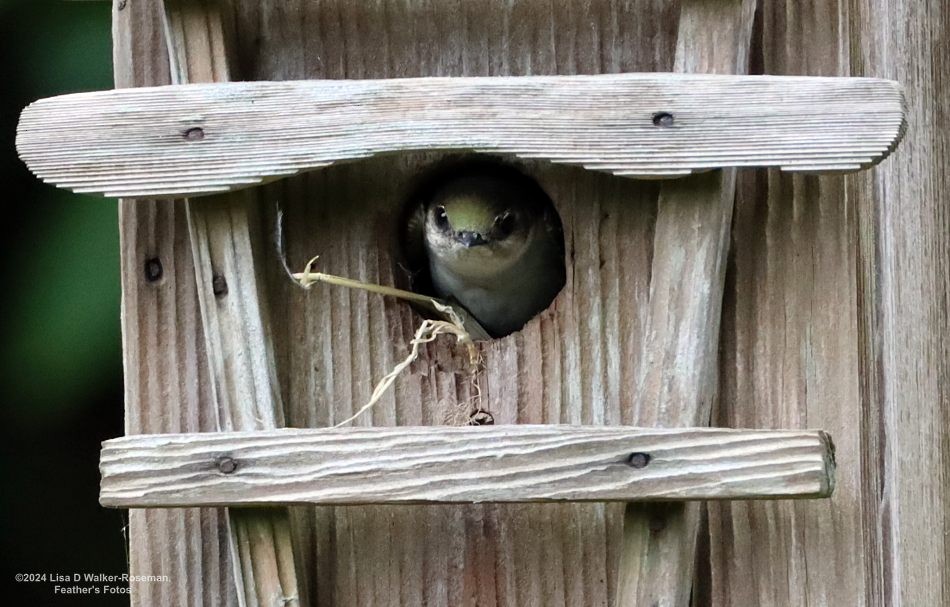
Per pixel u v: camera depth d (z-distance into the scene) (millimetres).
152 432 793
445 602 790
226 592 791
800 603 781
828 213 787
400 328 799
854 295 785
